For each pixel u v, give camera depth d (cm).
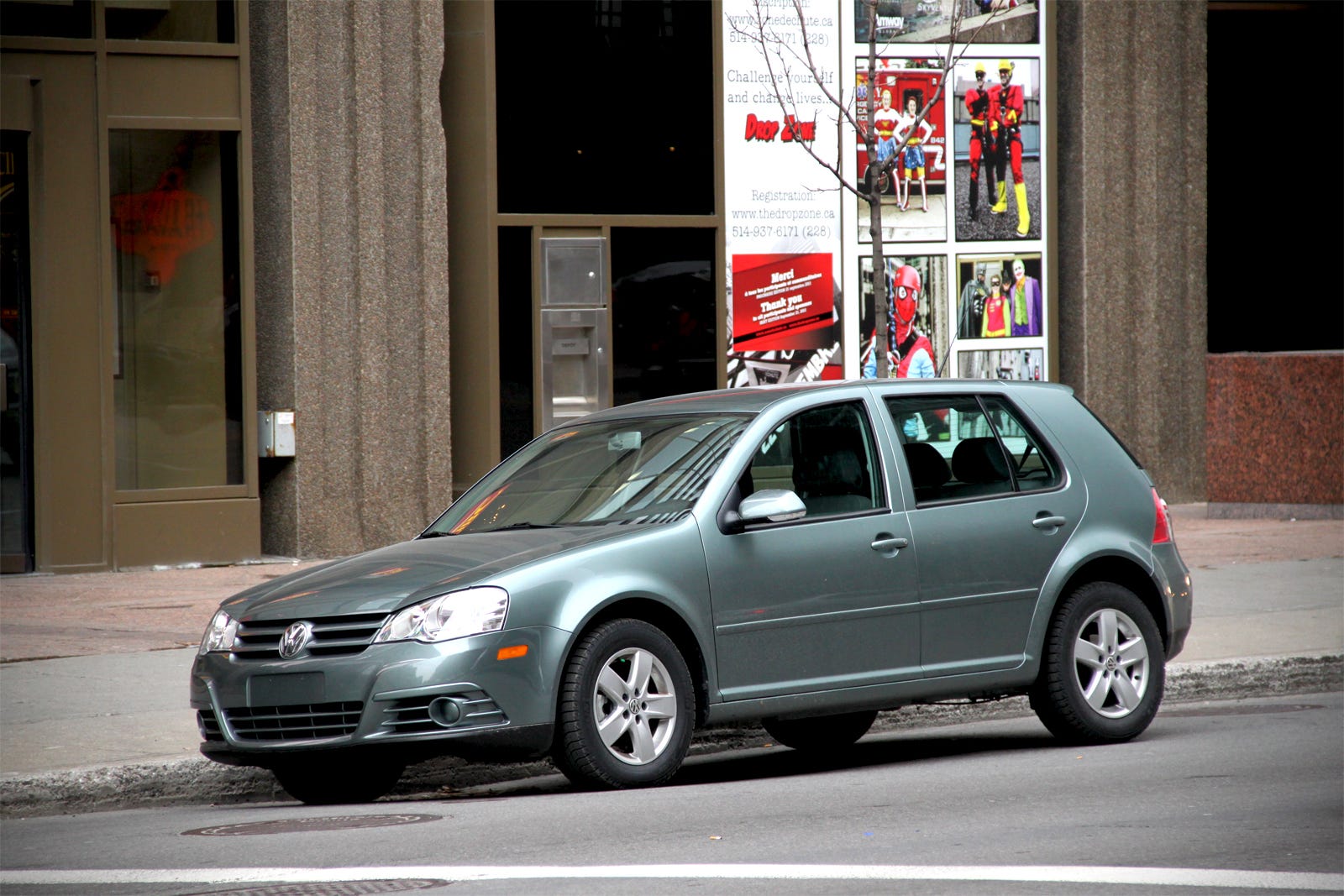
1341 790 2802
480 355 6575
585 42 6644
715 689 2962
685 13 6756
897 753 3519
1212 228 8650
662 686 2905
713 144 6800
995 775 3034
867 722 3622
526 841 2466
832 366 7031
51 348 5888
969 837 2445
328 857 2406
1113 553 3409
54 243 5884
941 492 3269
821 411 3206
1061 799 2759
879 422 3247
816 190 6950
